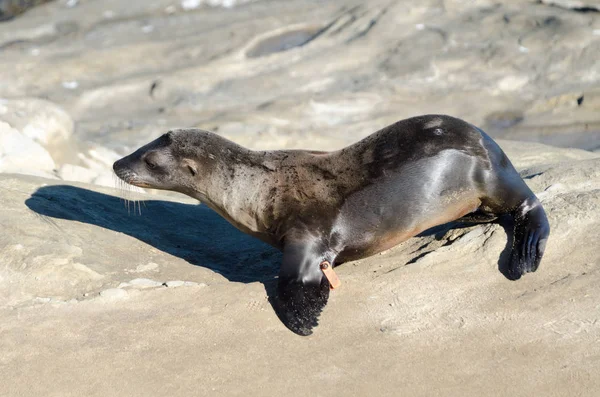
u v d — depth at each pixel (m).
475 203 11.49
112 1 42.56
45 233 12.26
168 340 9.81
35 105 21.67
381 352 9.23
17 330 10.16
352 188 11.52
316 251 11.25
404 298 10.23
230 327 10.01
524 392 8.28
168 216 14.91
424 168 11.30
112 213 14.32
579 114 27.08
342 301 10.37
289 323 9.88
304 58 32.53
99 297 10.78
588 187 12.12
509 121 27.20
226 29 36.31
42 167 18.22
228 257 13.45
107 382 9.11
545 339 9.05
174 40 36.03
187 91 31.22
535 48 30.64
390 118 27.72
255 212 11.98
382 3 35.59
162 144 12.66
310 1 38.91
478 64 30.36
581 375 8.38
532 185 12.56
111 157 22.83
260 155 12.23
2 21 43.44
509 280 10.24
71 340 9.92
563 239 10.72
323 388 8.71
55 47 36.78
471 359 8.91
